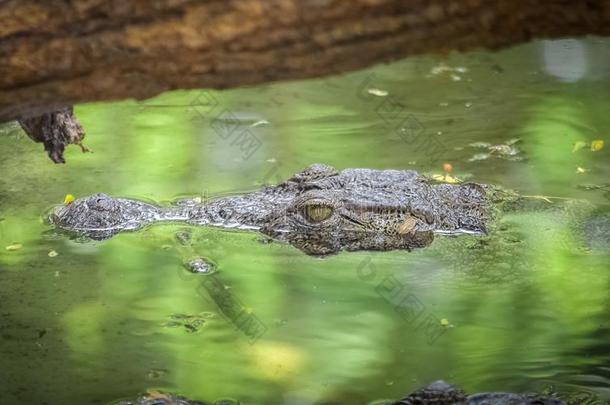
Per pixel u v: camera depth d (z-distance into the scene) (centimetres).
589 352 934
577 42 1772
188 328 973
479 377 889
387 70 1697
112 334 962
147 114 1513
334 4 555
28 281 1056
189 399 845
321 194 1152
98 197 1185
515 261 1107
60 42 580
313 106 1548
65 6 567
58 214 1183
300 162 1333
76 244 1129
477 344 953
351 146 1391
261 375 895
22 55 584
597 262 1103
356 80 1658
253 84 614
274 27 568
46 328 971
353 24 567
